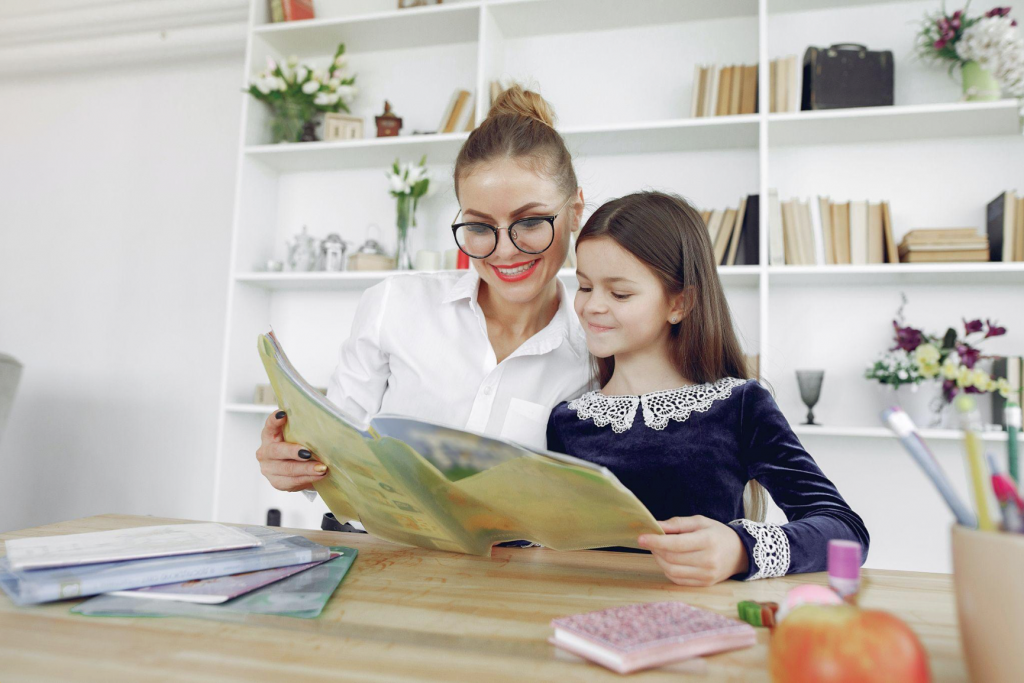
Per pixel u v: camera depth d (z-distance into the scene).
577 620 0.52
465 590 0.67
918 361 2.20
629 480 1.13
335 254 2.76
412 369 1.33
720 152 2.59
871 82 2.31
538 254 1.10
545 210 1.08
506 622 0.57
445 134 2.59
